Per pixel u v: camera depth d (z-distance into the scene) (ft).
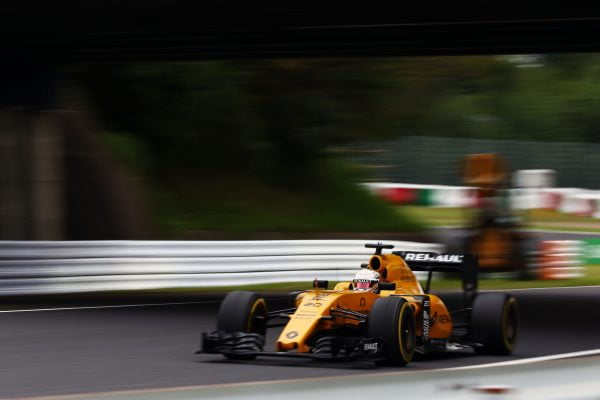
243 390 46.24
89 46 205.57
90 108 295.48
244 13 175.63
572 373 54.44
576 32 180.14
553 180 544.62
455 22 175.22
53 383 93.50
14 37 194.59
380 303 100.94
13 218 215.72
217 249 211.82
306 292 106.52
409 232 317.42
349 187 327.26
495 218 271.69
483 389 49.14
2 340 125.08
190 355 113.39
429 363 107.14
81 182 247.29
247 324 104.73
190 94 301.84
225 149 305.94
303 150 320.70
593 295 223.30
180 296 195.52
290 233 289.12
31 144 218.59
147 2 170.30
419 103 315.37
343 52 215.31
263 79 309.22
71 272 189.78
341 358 98.37
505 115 646.33
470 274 118.52
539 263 271.28
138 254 199.82
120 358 110.73
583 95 652.48
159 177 290.97
